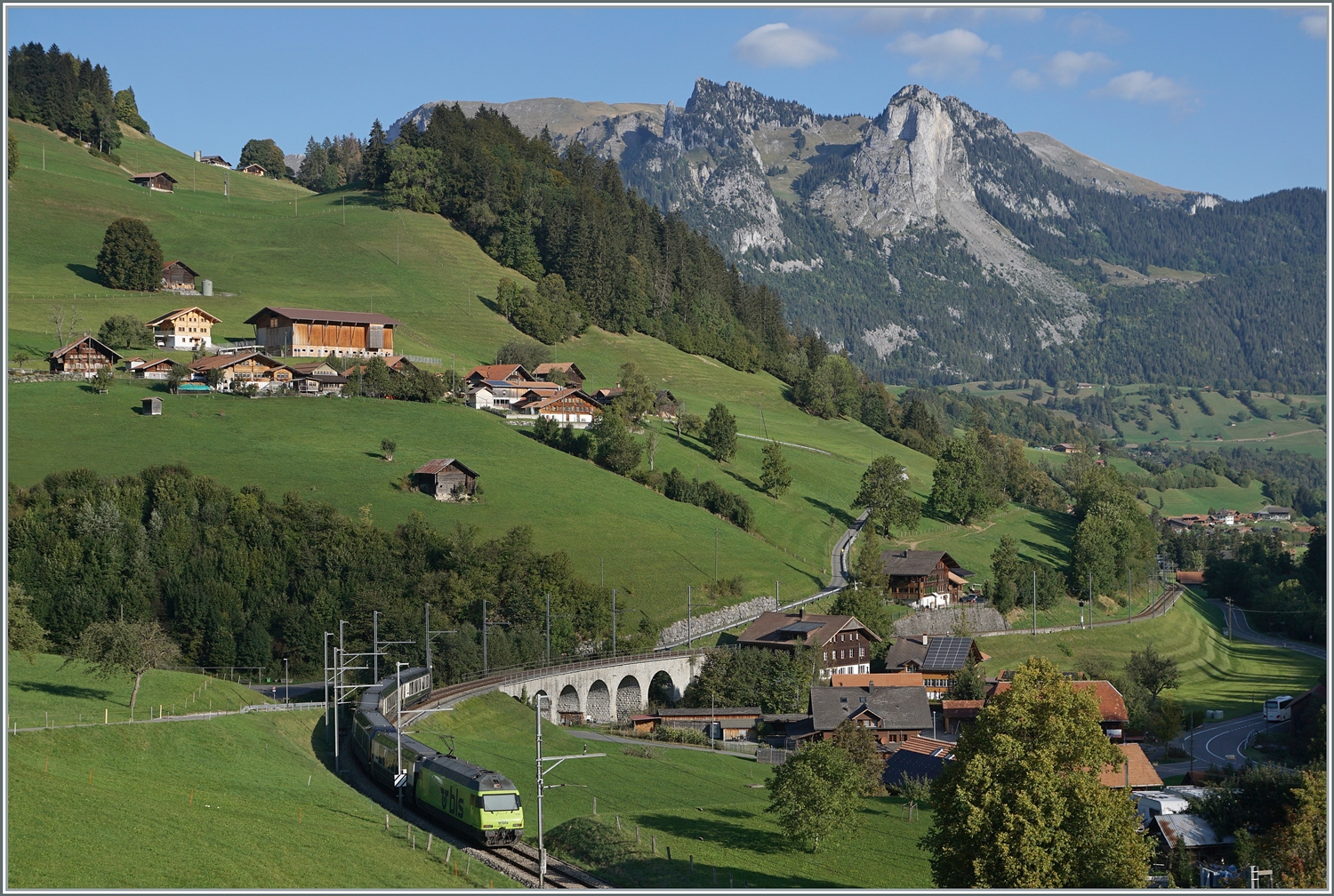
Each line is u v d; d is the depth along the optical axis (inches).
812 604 7180.1
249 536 5905.5
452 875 2527.1
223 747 3302.2
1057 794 2498.8
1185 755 5201.8
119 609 5315.0
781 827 3405.5
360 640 5472.4
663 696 5999.0
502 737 4429.1
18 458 6505.9
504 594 5940.0
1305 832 2970.0
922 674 6353.3
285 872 2292.1
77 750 2896.2
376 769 3459.6
